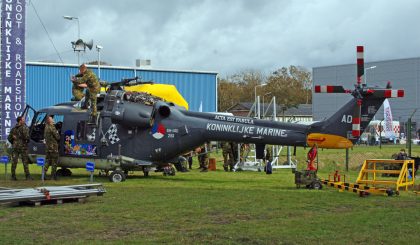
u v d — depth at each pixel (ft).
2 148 67.36
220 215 31.07
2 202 32.45
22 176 56.03
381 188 42.65
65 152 53.83
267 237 24.85
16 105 89.51
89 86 52.26
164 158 53.47
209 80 145.07
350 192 42.88
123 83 54.24
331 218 30.09
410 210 33.35
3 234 25.35
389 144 190.80
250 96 361.71
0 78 88.84
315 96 277.23
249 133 52.11
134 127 52.37
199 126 52.80
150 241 24.02
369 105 48.70
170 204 34.99
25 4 90.07
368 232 26.14
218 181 53.88
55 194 34.60
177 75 140.46
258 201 36.81
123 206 33.96
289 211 32.73
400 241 24.18
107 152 52.95
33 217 29.76
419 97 243.81
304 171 46.32
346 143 50.34
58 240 24.16
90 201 36.22
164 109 52.70
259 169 73.36
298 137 51.03
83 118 53.57
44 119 55.11
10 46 88.99
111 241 24.02
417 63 244.83
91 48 102.12
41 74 124.36
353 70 267.59
